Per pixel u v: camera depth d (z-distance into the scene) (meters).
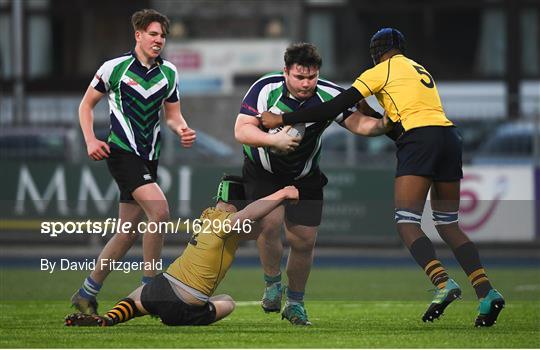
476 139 58.81
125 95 27.14
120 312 25.55
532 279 42.25
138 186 27.02
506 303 33.62
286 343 23.02
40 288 31.25
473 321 28.22
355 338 23.89
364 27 81.06
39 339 23.41
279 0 77.81
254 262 48.19
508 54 79.00
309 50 25.34
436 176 26.27
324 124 26.41
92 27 84.19
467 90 80.62
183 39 77.94
